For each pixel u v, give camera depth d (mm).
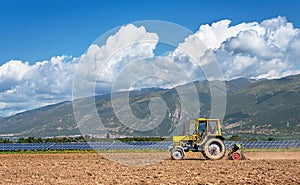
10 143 62688
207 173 23344
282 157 39531
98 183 19406
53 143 58875
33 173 24391
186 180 20141
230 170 24969
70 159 36562
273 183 18938
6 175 23438
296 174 22391
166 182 19469
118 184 19031
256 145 52469
